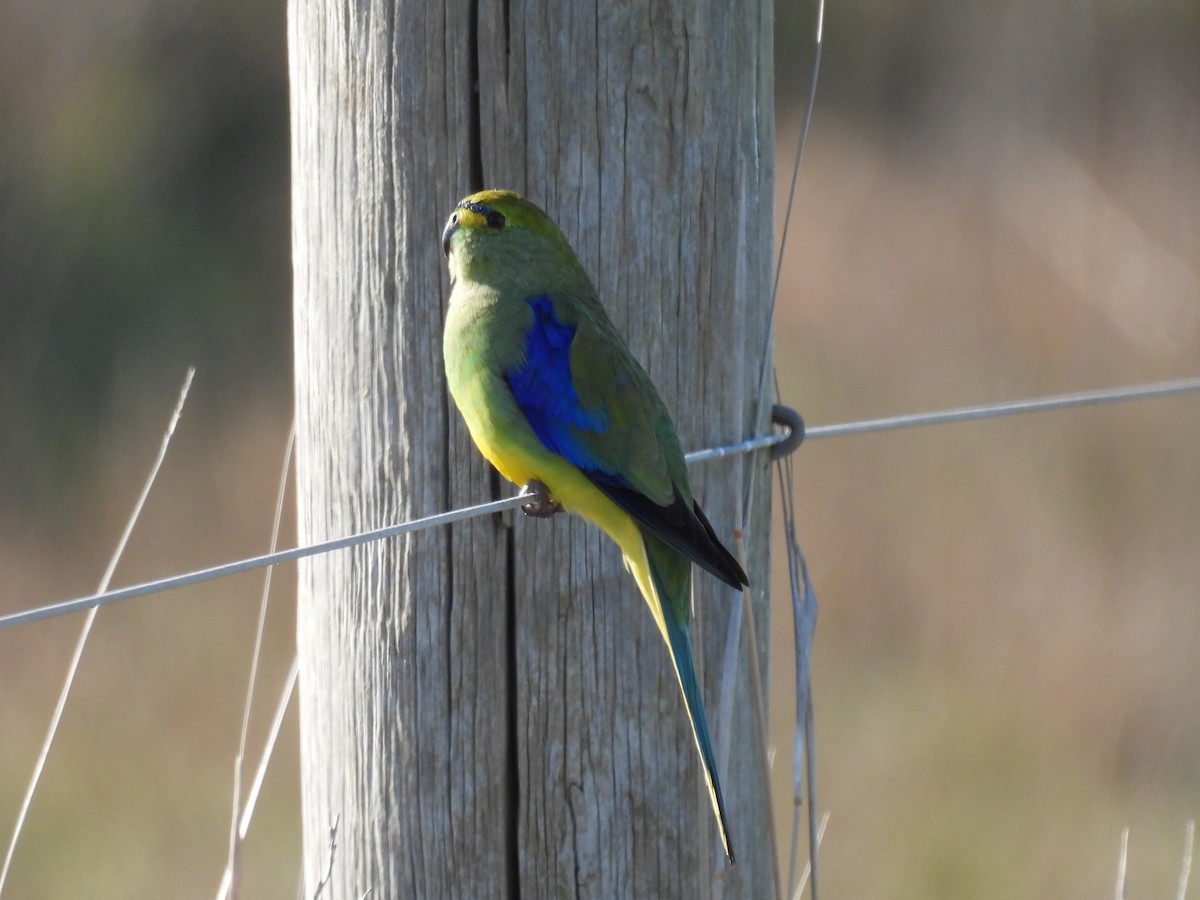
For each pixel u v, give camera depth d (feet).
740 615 21.88
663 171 20.66
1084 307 71.10
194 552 52.65
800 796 23.07
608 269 20.72
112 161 76.95
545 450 21.42
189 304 75.41
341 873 21.48
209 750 43.04
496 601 20.70
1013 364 65.77
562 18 20.12
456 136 20.18
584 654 20.92
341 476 21.24
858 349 68.13
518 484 22.21
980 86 105.29
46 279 73.77
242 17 80.18
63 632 49.24
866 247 81.10
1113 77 102.47
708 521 21.77
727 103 20.99
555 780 20.81
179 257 76.13
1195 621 48.03
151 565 51.88
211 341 73.20
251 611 49.55
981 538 53.06
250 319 75.10
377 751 20.98
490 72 20.11
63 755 42.78
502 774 20.76
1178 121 97.66
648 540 21.16
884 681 46.80
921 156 97.91
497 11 20.02
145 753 42.98
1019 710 45.21
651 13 20.35
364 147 20.52
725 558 20.58
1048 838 40.91
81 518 56.80
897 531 53.47
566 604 20.88
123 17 78.07
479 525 20.63
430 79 20.15
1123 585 50.37
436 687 20.63
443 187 20.29
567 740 20.84
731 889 22.09
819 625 49.55
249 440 59.77
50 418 65.92
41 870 39.34
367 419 20.95
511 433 21.48
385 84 20.27
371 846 21.13
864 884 39.45
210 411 63.31
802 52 92.27
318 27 20.80
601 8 20.18
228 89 80.07
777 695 46.14
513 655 20.74
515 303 22.17
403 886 20.98
